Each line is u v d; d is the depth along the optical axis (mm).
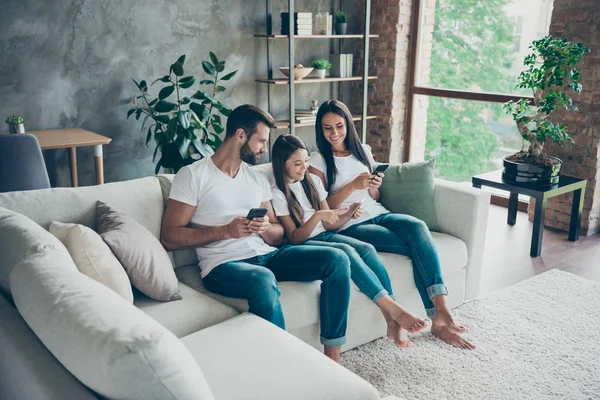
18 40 3953
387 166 2738
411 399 2180
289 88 4852
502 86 4824
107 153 4492
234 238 2213
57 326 1213
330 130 2750
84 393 1163
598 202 4199
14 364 1307
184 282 2326
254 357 1661
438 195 2975
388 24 5316
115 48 4344
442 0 5109
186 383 1143
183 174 2281
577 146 4133
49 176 4281
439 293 2561
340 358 2453
